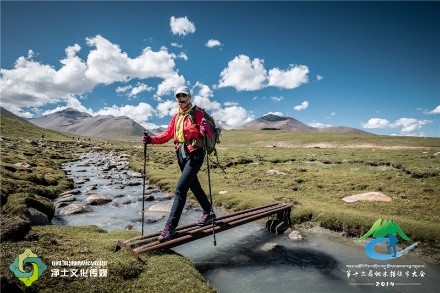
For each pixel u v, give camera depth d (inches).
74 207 684.7
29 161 1461.6
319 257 429.4
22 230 312.0
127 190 1018.1
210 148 329.7
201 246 466.6
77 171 1582.2
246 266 396.2
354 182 967.6
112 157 2765.7
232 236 517.7
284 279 361.4
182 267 318.3
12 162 1305.4
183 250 448.5
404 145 4254.4
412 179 1017.5
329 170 1355.8
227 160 1776.6
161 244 327.3
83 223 594.6
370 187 882.1
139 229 558.6
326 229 550.3
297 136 7130.9
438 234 469.1
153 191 985.5
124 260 304.8
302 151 3132.4
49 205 606.5
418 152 2640.3
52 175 1141.1
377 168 1448.1
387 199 711.7
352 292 332.5
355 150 3324.3
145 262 316.5
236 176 1190.3
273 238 510.0
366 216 547.5
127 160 2331.4
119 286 271.4
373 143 4697.3
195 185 364.2
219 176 1194.0
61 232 406.0
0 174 845.2
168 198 875.4
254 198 737.0
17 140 4215.1
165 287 280.2
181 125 324.5
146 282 283.9
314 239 508.4
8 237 297.9
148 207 747.4
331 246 475.5
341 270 386.9
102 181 1232.8
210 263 403.9
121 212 700.0
